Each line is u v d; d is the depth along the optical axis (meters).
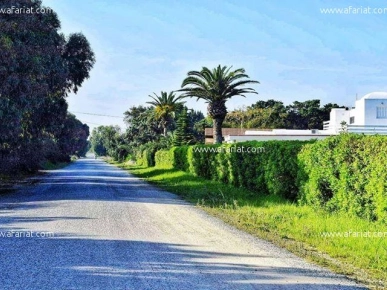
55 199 21.06
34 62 24.62
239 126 110.19
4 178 39.31
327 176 15.45
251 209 17.22
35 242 10.49
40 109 32.31
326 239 11.06
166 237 11.44
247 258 9.25
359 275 8.12
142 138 109.00
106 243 10.47
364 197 13.31
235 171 27.33
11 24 23.44
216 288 7.11
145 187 30.41
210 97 42.47
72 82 37.59
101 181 37.34
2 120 23.17
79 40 37.12
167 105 80.62
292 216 15.00
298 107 109.75
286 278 7.78
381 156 12.37
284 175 19.55
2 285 7.10
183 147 48.16
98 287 7.06
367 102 49.25
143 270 8.15
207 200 21.09
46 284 7.17
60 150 75.69
